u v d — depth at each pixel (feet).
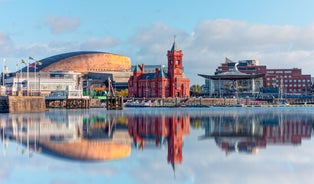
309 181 108.78
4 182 107.34
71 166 125.49
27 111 506.48
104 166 125.70
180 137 200.85
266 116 403.13
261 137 200.75
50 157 139.23
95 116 399.03
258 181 109.09
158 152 152.46
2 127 255.50
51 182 107.34
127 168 123.54
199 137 200.85
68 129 242.99
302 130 237.25
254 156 144.05
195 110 593.01
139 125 275.59
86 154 145.89
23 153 147.13
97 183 107.04
